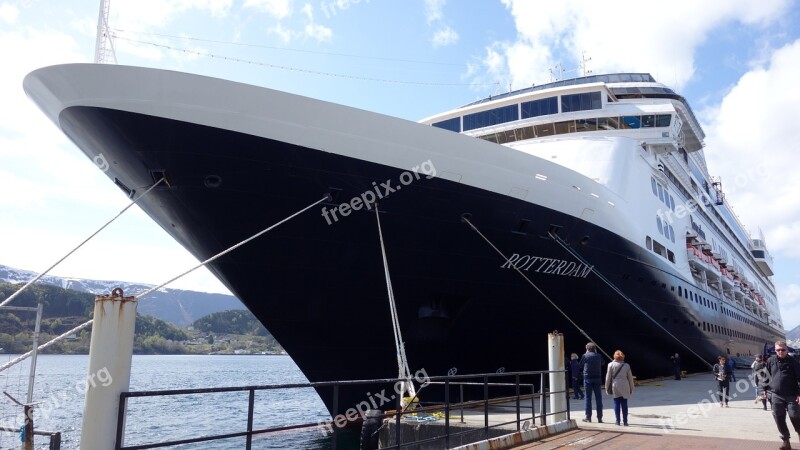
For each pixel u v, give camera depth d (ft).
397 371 42.06
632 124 66.18
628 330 54.49
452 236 38.17
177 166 31.55
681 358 71.82
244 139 30.99
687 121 86.28
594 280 47.34
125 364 14.38
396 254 37.24
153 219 39.50
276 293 37.09
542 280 43.50
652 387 57.31
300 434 54.95
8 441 51.39
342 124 32.91
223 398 112.47
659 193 67.56
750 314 130.72
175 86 29.71
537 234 41.60
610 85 82.17
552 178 42.09
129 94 29.43
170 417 78.89
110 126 30.42
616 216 49.42
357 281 37.42
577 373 47.57
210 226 34.27
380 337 40.24
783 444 24.79
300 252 35.37
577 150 60.44
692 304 72.54
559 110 67.72
